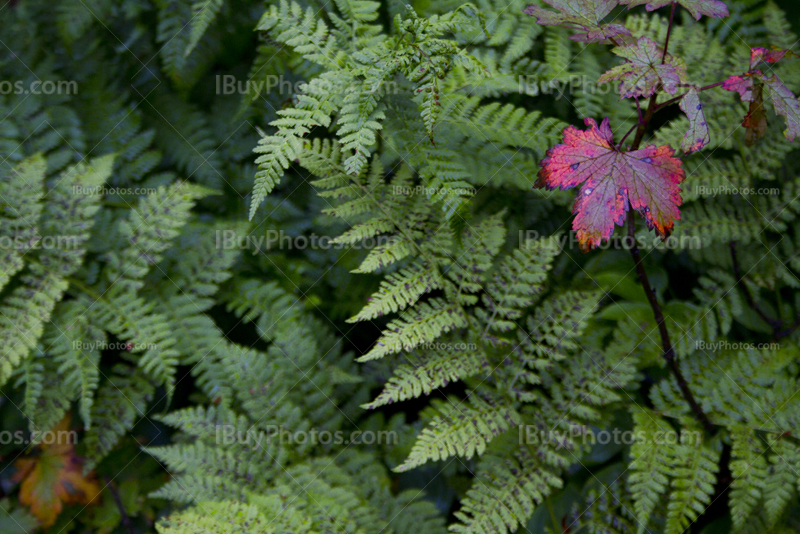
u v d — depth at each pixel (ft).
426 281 5.41
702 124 5.13
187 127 5.57
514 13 5.50
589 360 5.44
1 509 5.50
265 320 5.50
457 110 5.43
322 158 5.44
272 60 5.47
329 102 5.31
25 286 5.44
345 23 5.42
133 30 5.53
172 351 5.43
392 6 5.51
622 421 5.45
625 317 5.47
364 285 5.57
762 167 5.49
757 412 5.39
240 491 5.39
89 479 5.53
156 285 5.49
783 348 5.46
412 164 5.36
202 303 5.48
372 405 5.33
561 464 5.39
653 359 5.43
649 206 5.16
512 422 5.39
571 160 5.19
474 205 5.53
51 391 5.44
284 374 5.47
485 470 5.38
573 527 5.39
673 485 5.34
